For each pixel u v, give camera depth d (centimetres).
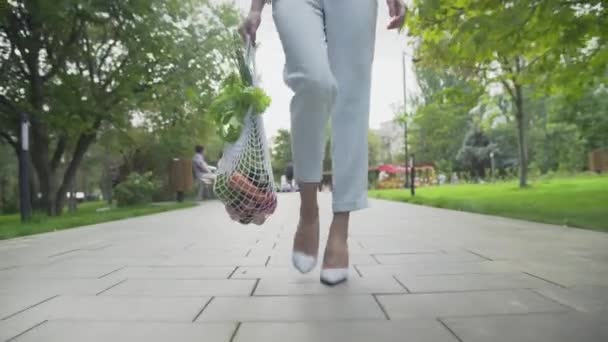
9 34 1098
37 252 345
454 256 278
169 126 1585
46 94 1115
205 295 190
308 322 149
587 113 2350
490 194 1150
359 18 204
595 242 329
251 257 296
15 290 204
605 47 627
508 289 189
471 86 1236
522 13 507
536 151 3728
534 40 570
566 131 3334
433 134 3809
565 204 665
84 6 995
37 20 1040
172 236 448
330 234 214
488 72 1229
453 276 218
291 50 193
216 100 195
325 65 191
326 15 205
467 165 4312
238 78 201
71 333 142
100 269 259
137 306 173
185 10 1422
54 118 1050
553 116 2430
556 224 461
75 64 1302
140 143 2058
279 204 1186
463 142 4375
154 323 151
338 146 210
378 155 6147
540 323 143
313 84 189
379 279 215
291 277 226
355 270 239
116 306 174
